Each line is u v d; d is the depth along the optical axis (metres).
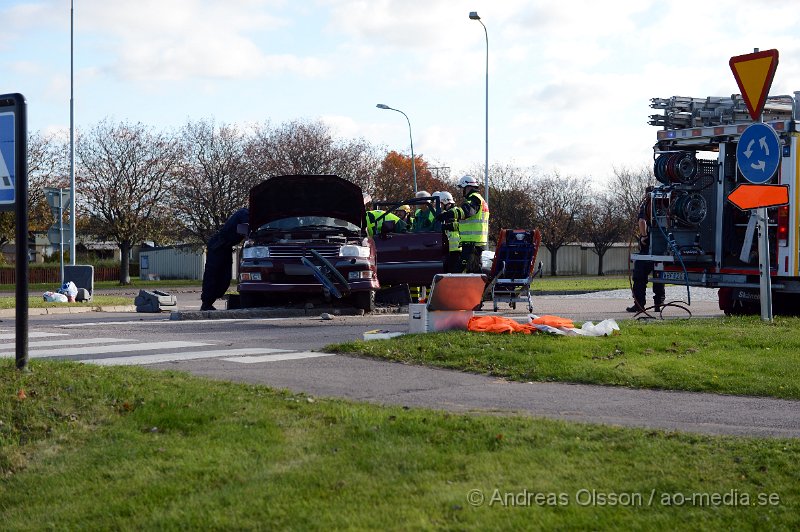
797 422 6.86
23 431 6.04
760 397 7.95
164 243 56.28
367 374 8.98
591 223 75.00
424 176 70.94
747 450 5.49
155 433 6.04
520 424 6.10
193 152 53.66
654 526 4.36
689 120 15.66
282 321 15.74
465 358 9.59
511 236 17.48
